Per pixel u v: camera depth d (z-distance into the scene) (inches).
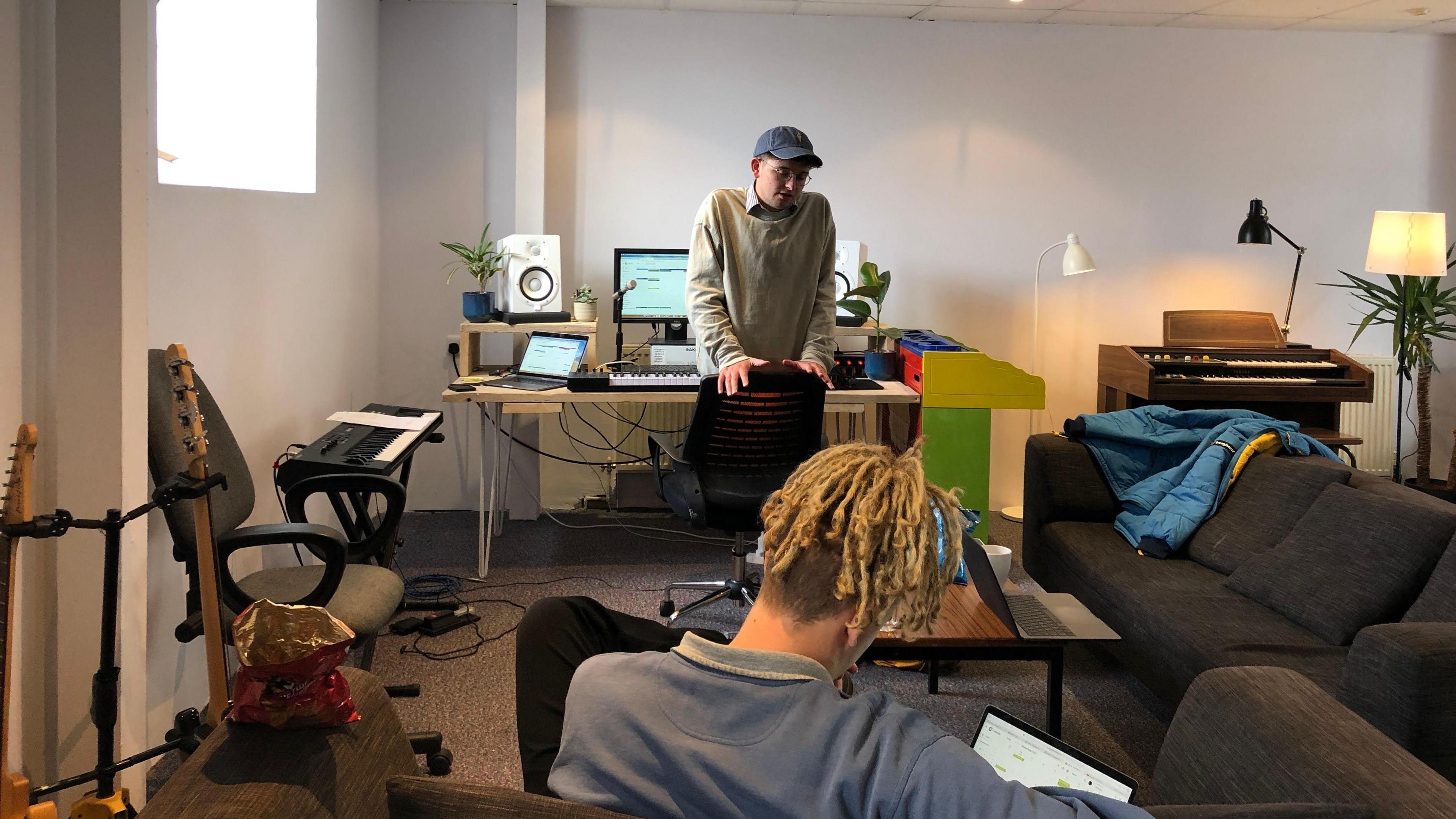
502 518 186.4
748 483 135.7
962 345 175.0
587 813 35.7
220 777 42.2
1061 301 204.4
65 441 77.9
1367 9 183.3
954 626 94.7
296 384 144.6
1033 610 98.8
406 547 175.5
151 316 97.8
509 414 191.9
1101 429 145.5
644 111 194.1
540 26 186.4
